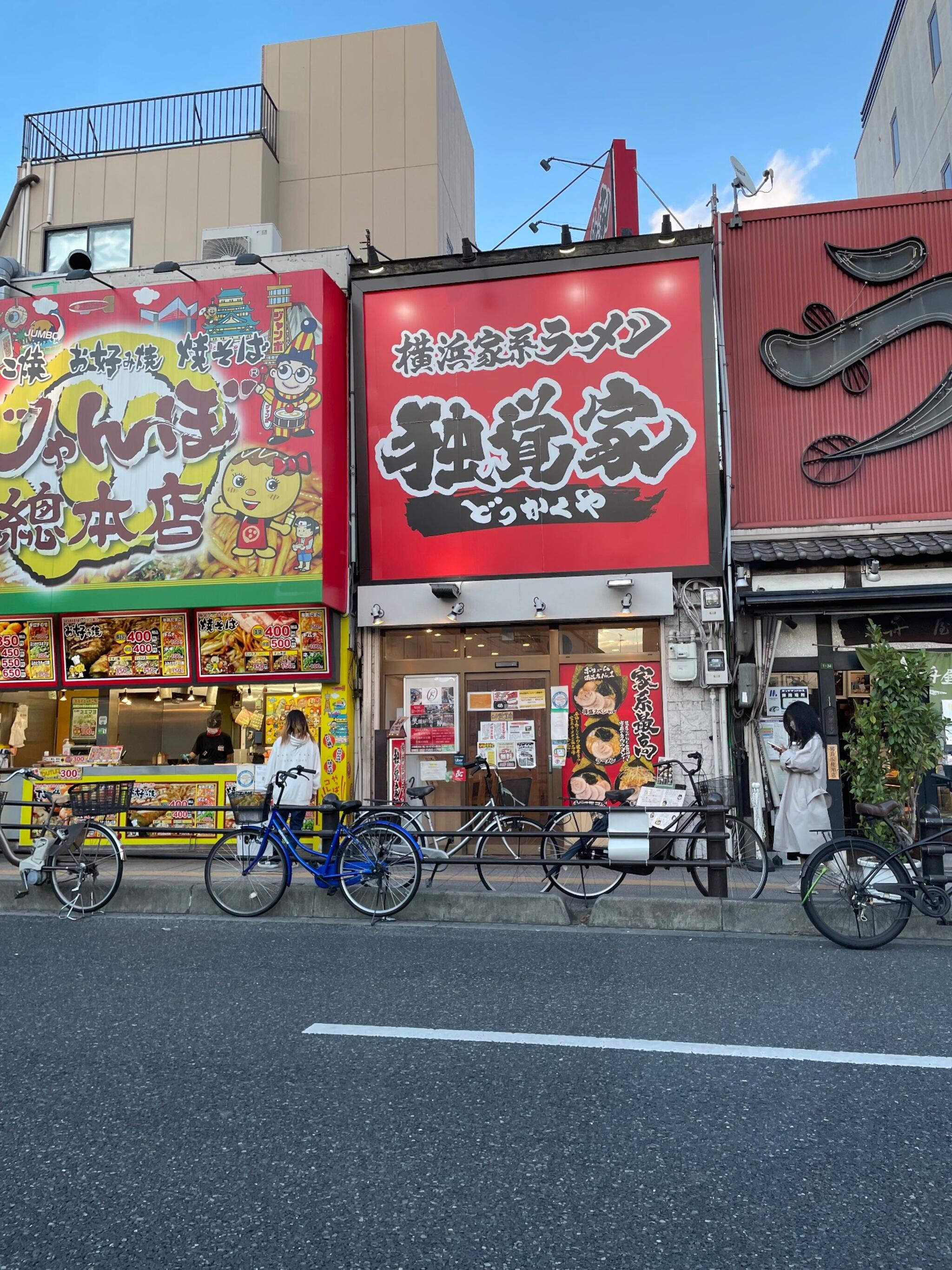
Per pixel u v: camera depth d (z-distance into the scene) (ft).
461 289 39.27
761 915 23.93
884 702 25.99
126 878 30.14
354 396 39.58
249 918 25.93
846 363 37.91
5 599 38.88
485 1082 13.24
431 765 38.47
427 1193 10.14
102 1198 10.11
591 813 28.50
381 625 38.73
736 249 39.24
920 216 38.32
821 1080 13.30
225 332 38.52
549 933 23.58
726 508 36.86
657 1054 14.33
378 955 20.98
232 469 37.88
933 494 37.19
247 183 55.42
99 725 41.04
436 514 38.81
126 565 38.24
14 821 31.07
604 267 38.17
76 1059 14.34
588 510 37.73
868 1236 9.30
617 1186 10.28
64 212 56.70
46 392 39.63
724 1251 9.06
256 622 38.47
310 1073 13.61
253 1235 9.36
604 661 37.81
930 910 21.94
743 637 35.63
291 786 31.30
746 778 36.09
